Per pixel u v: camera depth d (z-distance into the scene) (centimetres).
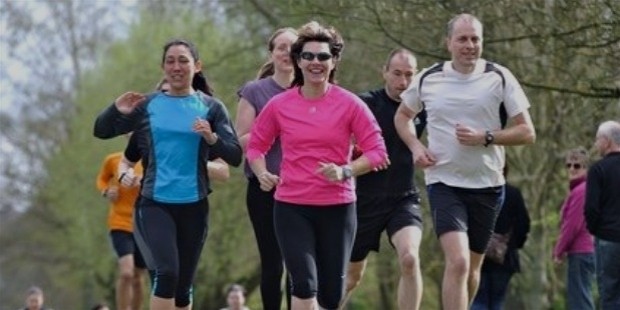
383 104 1734
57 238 7981
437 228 1623
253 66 4338
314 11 2947
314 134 1455
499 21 2831
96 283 7475
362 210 1742
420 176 3725
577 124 3481
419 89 1641
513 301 5278
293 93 1480
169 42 1595
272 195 1677
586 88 2822
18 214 8194
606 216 2112
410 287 1708
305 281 1436
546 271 4303
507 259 2314
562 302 4744
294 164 1464
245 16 4331
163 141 1565
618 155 2117
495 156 1638
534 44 2831
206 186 1588
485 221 1656
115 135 1603
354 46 3328
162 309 1541
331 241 1470
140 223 1570
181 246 1577
